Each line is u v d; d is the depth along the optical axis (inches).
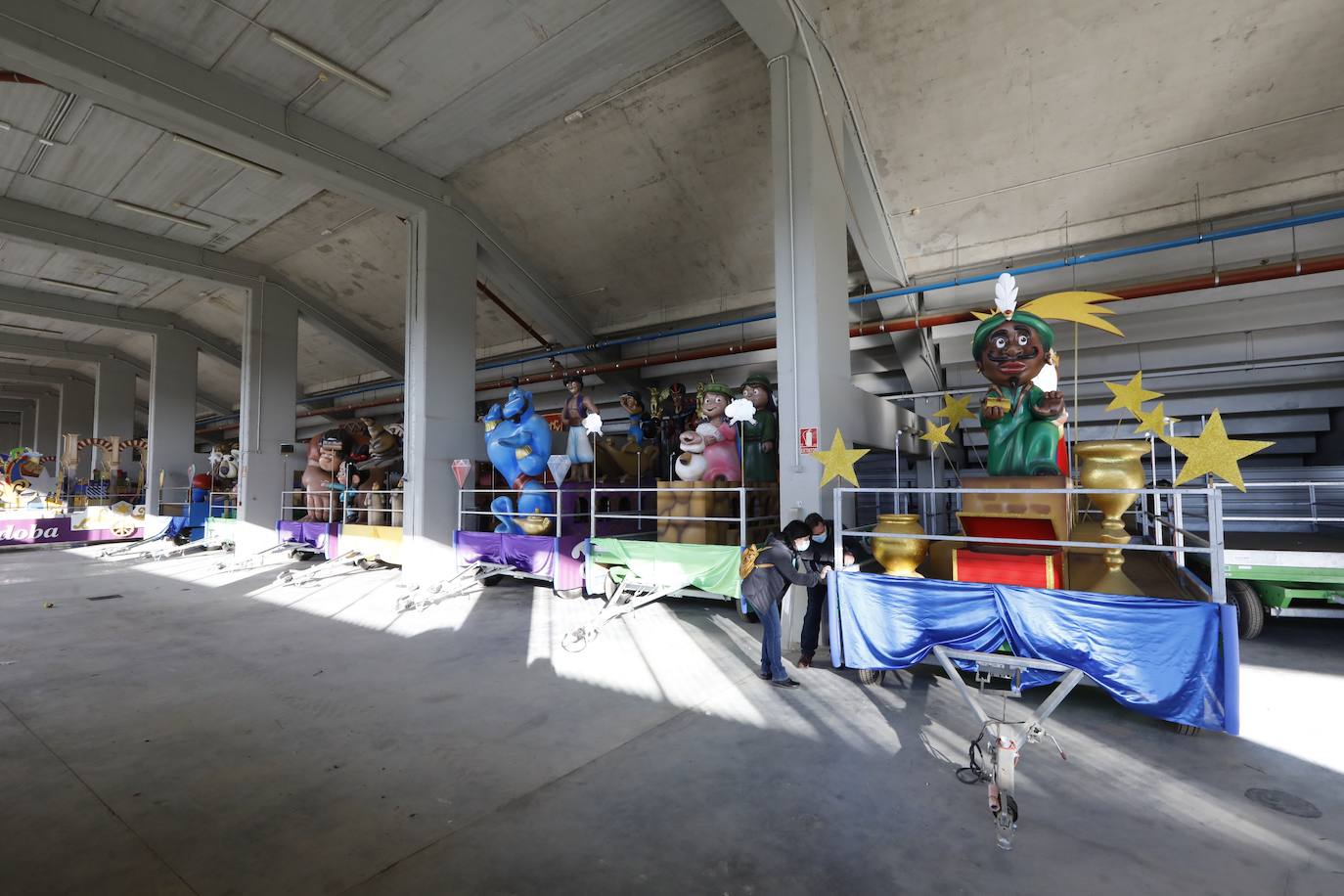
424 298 409.1
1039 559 181.6
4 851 109.9
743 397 337.1
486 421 371.9
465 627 276.2
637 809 122.4
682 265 464.1
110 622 295.0
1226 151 303.6
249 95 337.7
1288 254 322.0
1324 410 412.8
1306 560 215.2
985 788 129.0
